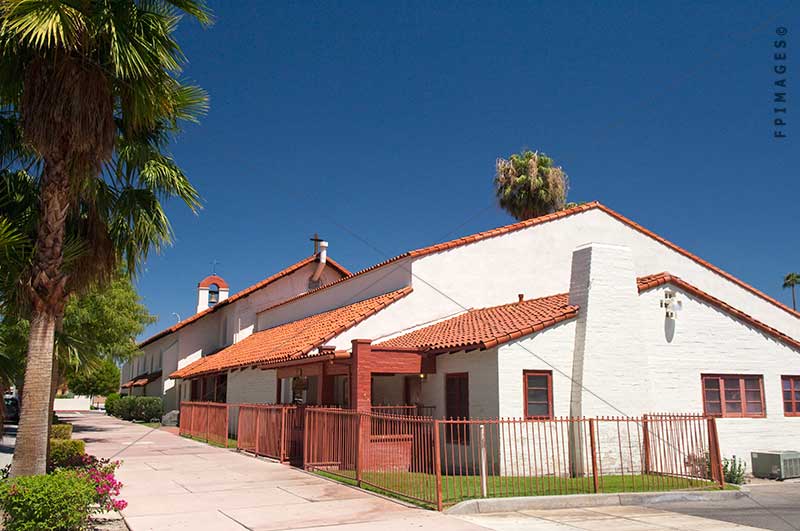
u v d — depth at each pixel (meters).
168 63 10.84
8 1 9.15
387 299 20.58
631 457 14.90
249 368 25.70
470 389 15.89
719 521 10.45
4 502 8.45
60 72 9.86
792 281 76.62
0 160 11.55
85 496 8.70
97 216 11.66
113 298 28.23
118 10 10.30
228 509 11.01
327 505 11.34
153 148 12.23
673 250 24.44
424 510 10.90
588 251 16.14
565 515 10.79
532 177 35.53
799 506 11.91
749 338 17.80
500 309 19.92
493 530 9.41
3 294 10.84
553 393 15.40
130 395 50.31
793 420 17.78
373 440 14.98
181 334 38.44
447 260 21.56
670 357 16.84
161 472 15.80
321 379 18.80
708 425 14.04
